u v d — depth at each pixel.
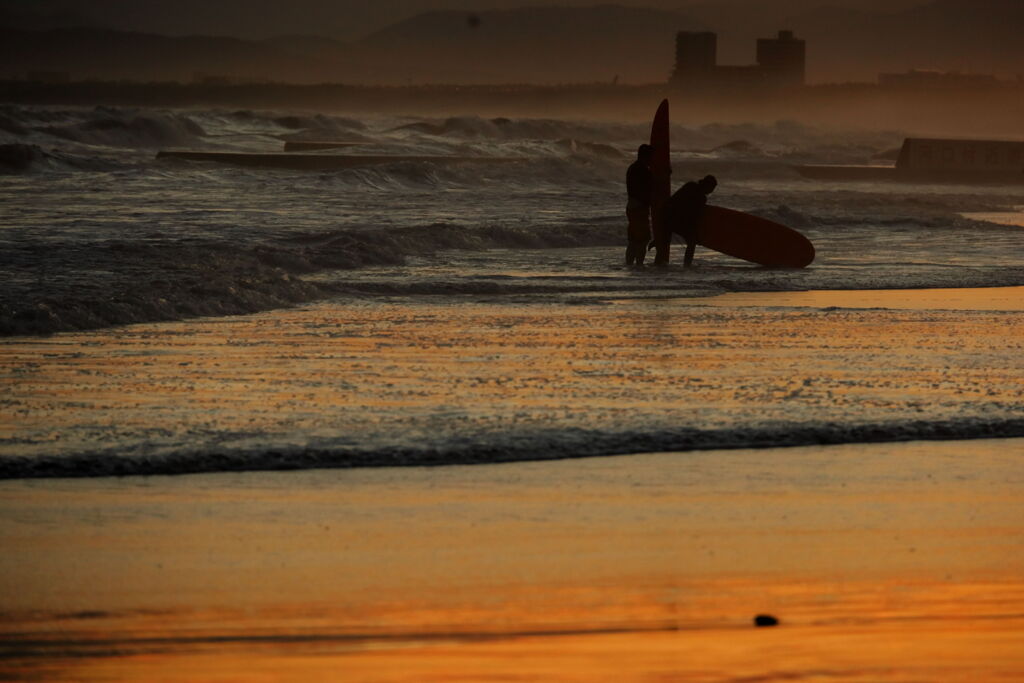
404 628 13.55
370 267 59.12
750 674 12.22
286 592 14.76
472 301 46.66
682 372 30.73
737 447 22.75
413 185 138.75
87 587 14.90
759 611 14.19
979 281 55.28
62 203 96.56
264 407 25.94
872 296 49.75
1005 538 17.38
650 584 15.13
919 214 102.12
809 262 61.62
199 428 23.83
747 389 28.42
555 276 56.25
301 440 22.77
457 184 143.62
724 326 39.75
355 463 21.34
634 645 13.02
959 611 14.26
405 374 30.20
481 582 15.16
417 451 21.92
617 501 19.08
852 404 26.69
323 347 34.59
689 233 61.62
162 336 36.34
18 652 12.81
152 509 18.47
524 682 11.99
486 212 98.31
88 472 20.53
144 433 23.36
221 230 73.69
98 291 42.88
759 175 199.38
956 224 91.19
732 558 16.23
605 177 162.62
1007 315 43.50
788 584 15.18
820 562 16.11
